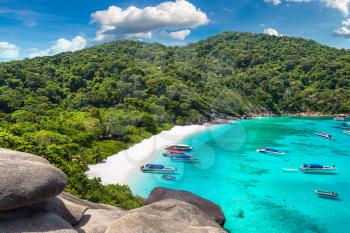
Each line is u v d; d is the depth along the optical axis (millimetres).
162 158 70438
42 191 11188
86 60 168000
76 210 13102
